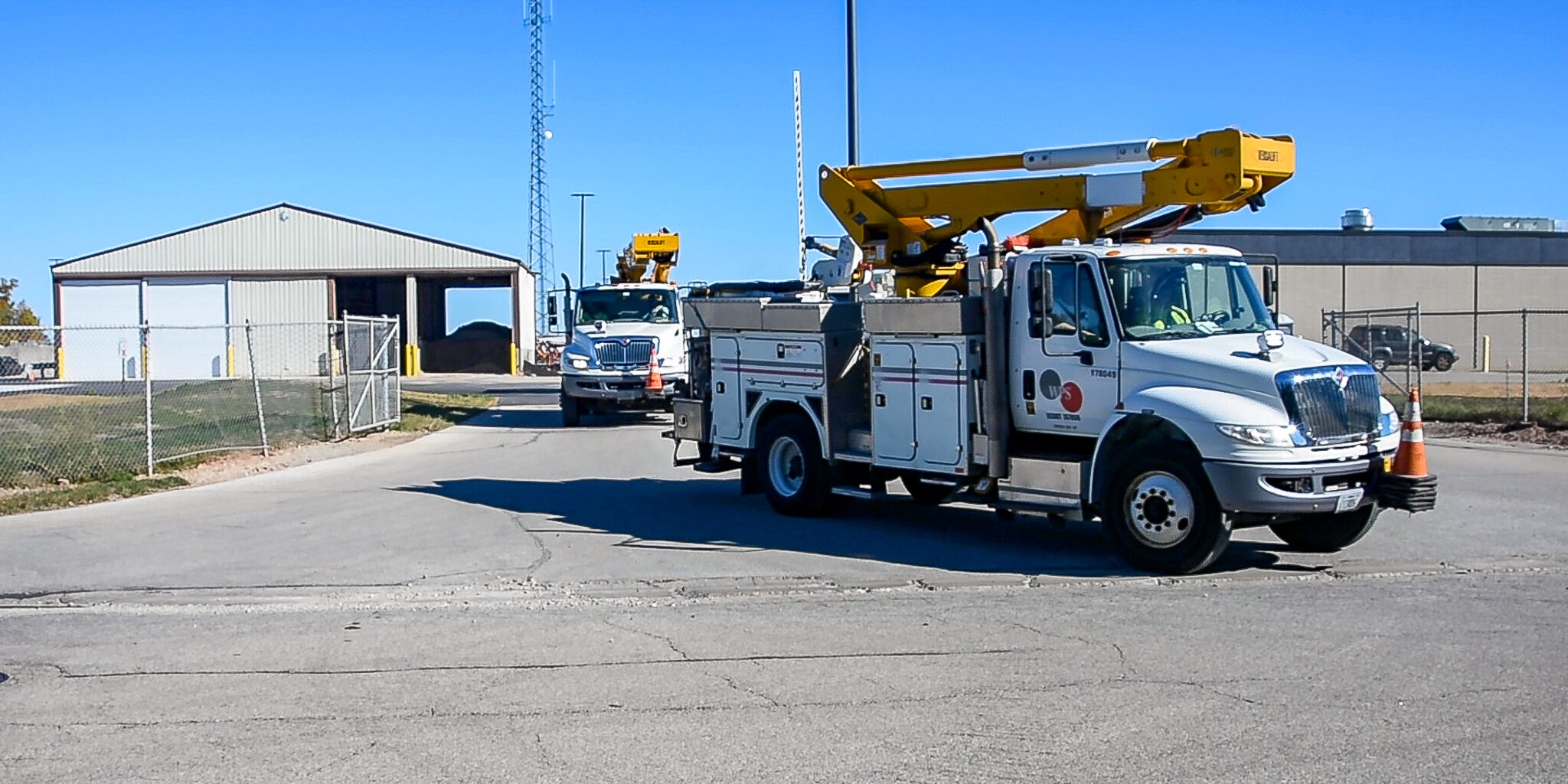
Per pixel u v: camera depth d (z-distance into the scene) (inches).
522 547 475.5
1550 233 1957.4
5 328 667.4
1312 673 287.0
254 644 334.0
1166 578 400.5
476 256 2256.4
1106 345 424.5
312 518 552.4
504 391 1653.5
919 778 225.6
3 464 693.3
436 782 228.2
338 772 234.5
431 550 472.7
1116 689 277.1
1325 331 1176.8
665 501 594.9
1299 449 383.6
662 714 266.1
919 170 559.5
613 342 1026.1
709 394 578.9
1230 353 403.9
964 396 459.2
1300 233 1884.8
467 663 310.8
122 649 330.0
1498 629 323.9
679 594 389.7
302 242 2237.9
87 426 882.1
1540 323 1971.0
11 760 243.9
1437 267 1929.1
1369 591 373.4
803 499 530.0
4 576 431.5
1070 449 446.9
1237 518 407.2
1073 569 419.5
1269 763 230.2
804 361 524.7
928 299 465.7
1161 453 402.0
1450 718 253.8
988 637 325.1
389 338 1019.9
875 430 494.0
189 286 2241.6
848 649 315.9
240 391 1246.3
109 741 254.2
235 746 249.6
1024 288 448.5
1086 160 503.8
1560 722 250.8
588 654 317.1
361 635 341.7
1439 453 744.3
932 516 539.2
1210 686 278.2
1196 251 440.1
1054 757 234.8
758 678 292.0
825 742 246.2
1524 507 529.7
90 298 2236.7
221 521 548.4
